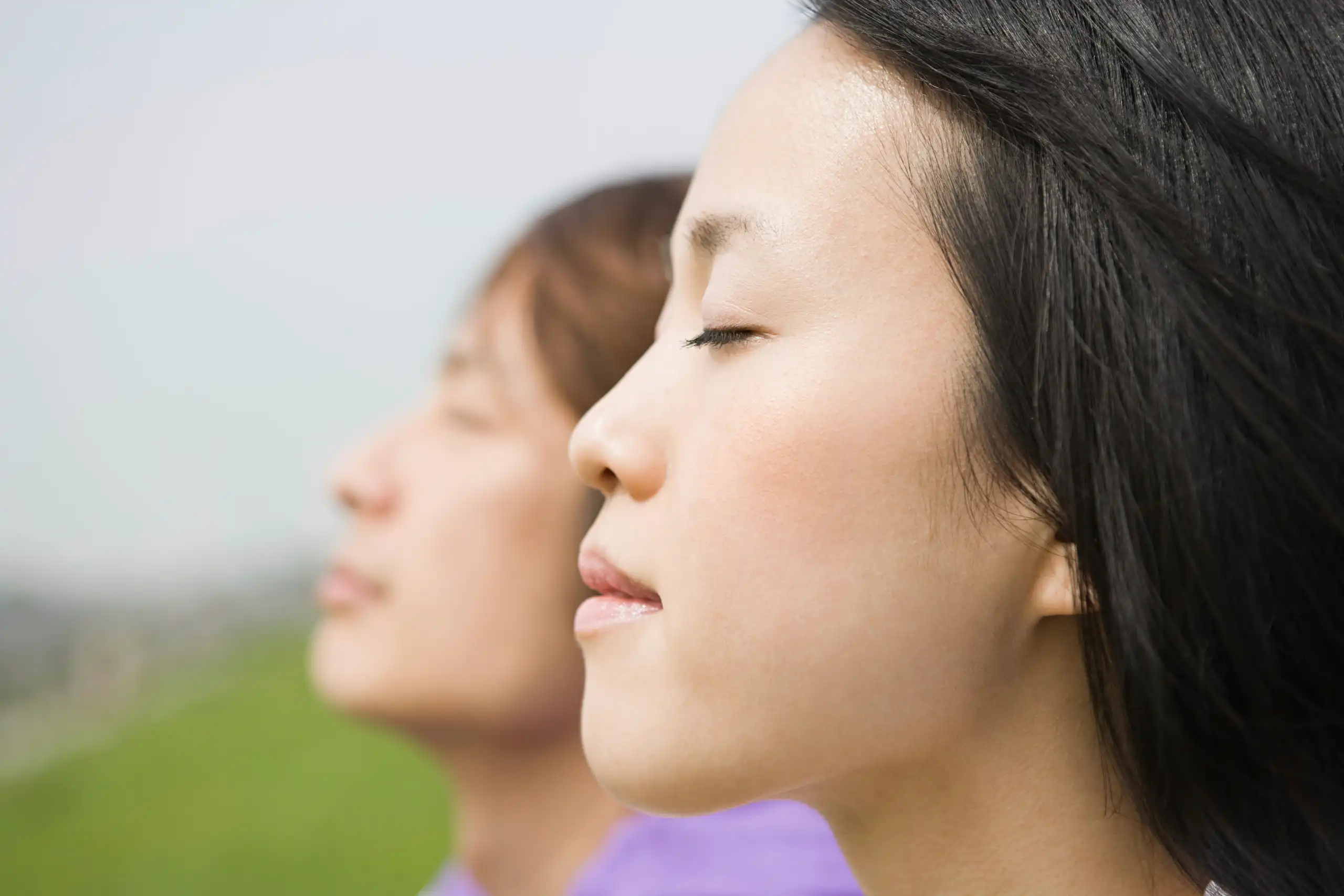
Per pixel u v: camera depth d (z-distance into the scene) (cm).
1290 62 48
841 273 47
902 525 46
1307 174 46
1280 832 47
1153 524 45
